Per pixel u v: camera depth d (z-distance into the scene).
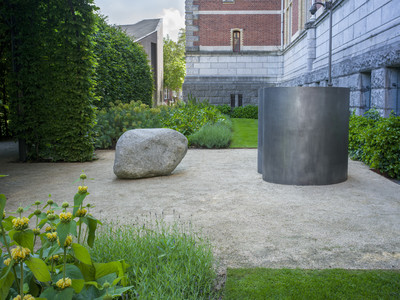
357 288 2.29
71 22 7.76
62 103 8.10
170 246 2.76
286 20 22.08
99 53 12.09
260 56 23.28
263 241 3.26
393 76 8.07
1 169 7.31
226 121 14.33
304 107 5.35
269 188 5.34
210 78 23.45
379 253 2.96
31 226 3.80
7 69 8.55
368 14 9.52
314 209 4.23
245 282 2.43
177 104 16.02
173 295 2.08
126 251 2.71
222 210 4.26
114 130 10.85
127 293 2.25
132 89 16.47
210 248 2.88
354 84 10.03
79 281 1.70
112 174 6.64
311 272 2.57
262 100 6.39
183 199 4.78
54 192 5.26
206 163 7.76
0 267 1.83
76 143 8.18
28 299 1.48
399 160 5.81
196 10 23.30
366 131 6.84
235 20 23.27
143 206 4.48
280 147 5.54
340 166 5.58
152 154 6.10
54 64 8.09
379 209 4.19
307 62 15.56
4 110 13.80
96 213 4.19
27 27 7.99
